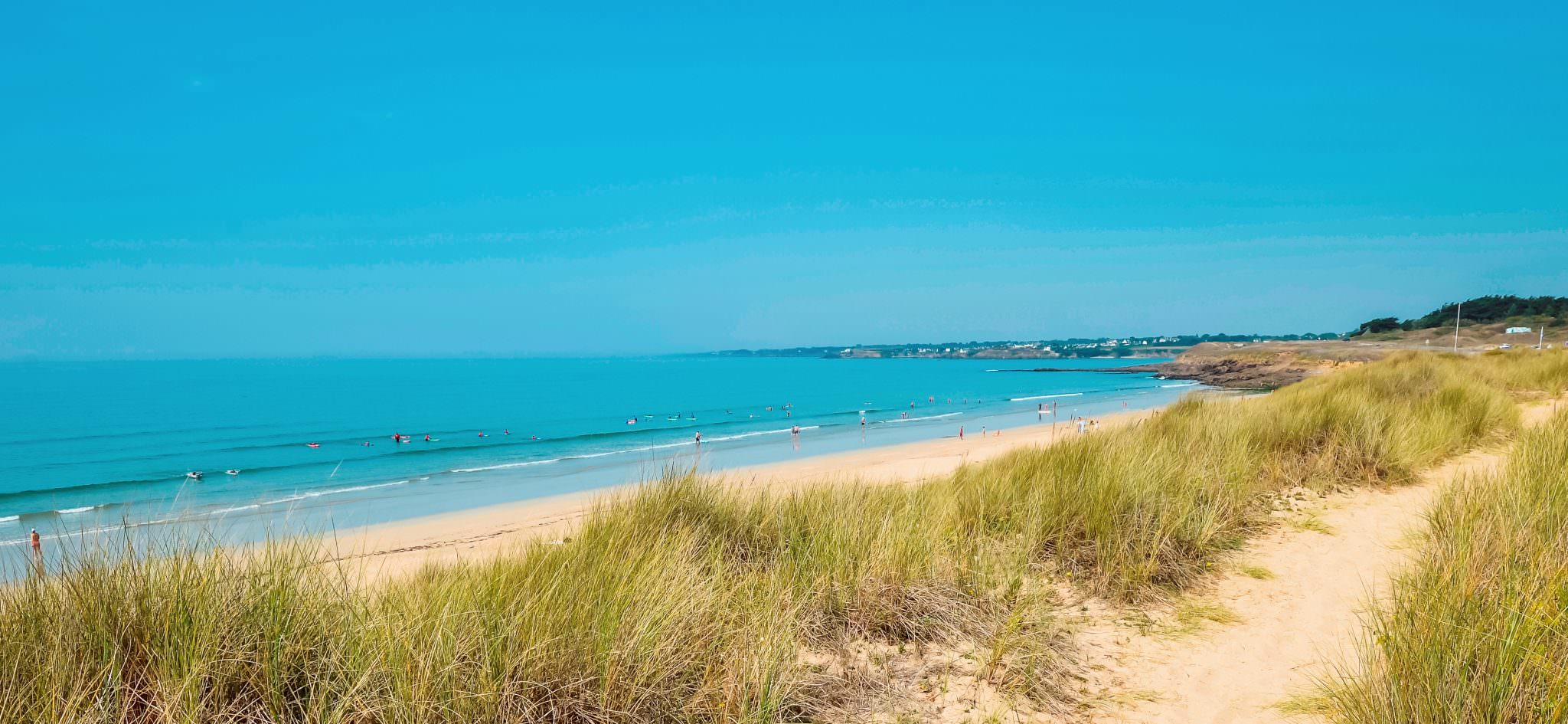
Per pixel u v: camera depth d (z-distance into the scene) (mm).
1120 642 4375
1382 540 5930
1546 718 2658
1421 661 2967
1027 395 81562
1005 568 5133
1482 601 3373
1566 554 3867
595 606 3650
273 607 3240
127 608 3049
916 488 7227
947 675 3932
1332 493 7527
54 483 25594
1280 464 8375
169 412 61469
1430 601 3398
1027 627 4422
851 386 108312
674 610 3719
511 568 4387
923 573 4832
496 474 26859
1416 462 8133
